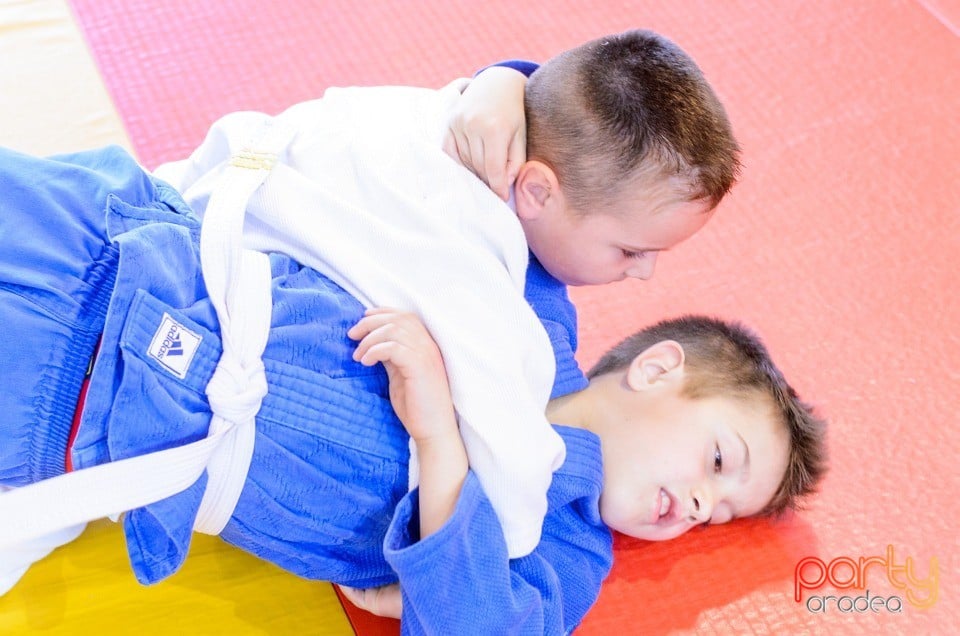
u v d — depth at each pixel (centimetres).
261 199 94
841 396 125
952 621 109
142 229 83
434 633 87
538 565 96
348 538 93
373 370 93
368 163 98
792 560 113
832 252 138
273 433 86
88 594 101
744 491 104
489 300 93
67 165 87
